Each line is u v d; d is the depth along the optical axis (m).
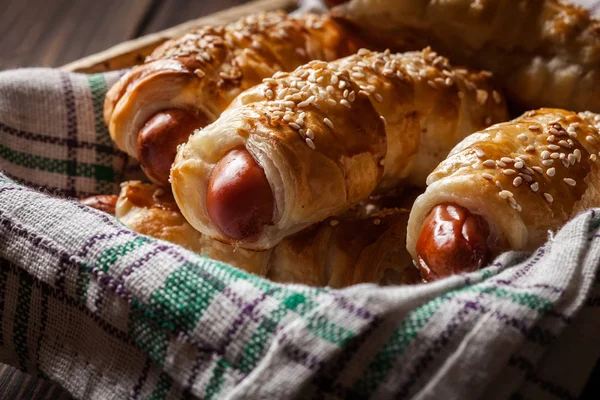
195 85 0.34
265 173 0.29
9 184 0.30
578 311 0.25
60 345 0.28
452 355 0.24
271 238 0.30
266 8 0.47
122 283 0.26
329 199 0.30
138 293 0.26
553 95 0.37
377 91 0.33
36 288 0.28
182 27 0.43
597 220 0.28
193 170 0.30
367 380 0.24
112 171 0.39
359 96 0.32
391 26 0.39
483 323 0.24
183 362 0.26
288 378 0.24
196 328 0.25
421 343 0.24
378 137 0.32
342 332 0.24
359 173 0.31
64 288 0.28
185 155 0.30
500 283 0.26
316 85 0.31
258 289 0.25
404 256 0.33
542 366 0.26
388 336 0.24
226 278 0.26
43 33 0.54
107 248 0.27
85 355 0.28
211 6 0.58
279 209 0.29
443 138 0.35
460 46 0.38
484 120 0.36
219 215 0.29
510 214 0.28
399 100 0.33
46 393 0.31
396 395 0.24
